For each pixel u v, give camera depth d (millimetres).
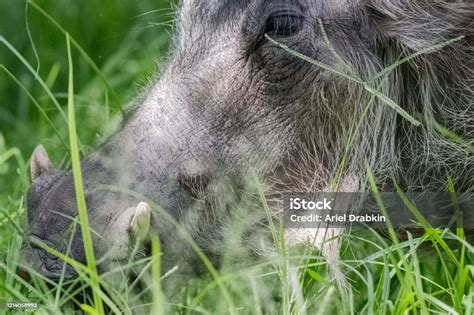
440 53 10156
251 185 9969
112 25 17000
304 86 10008
